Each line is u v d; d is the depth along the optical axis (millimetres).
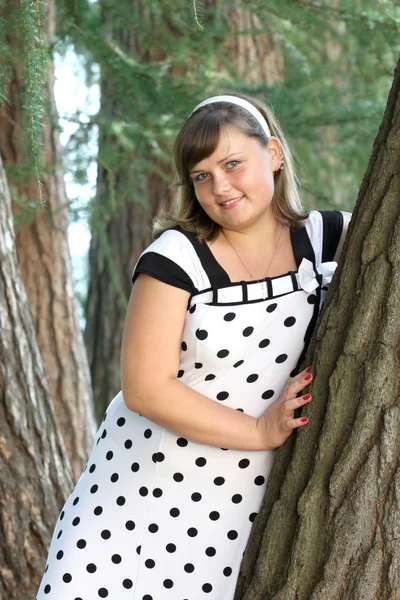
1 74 2715
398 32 4289
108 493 2277
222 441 2092
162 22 5094
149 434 2250
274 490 2086
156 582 2213
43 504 3510
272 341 2137
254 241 2201
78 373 5375
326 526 1924
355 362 1939
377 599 1852
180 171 2188
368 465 1883
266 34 5703
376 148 2037
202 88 4906
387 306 1908
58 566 2254
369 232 1964
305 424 2018
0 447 3449
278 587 1976
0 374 3471
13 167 4797
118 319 6605
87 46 4445
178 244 2137
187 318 2135
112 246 6465
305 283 2154
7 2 2996
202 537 2203
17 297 3584
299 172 2643
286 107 5094
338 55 7070
